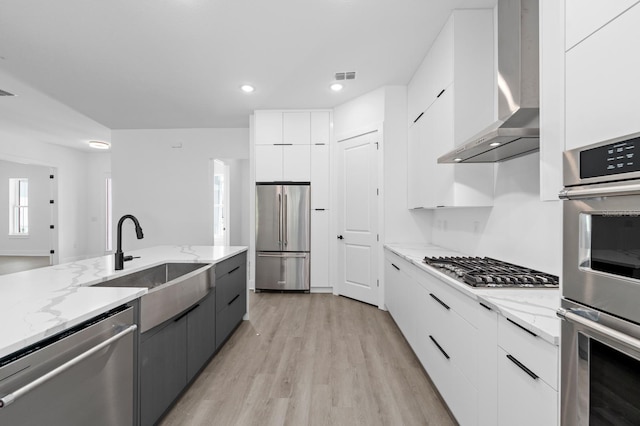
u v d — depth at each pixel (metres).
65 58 2.98
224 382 2.14
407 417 1.77
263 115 4.48
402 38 2.67
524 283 1.50
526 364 1.05
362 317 3.44
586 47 0.84
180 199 5.50
